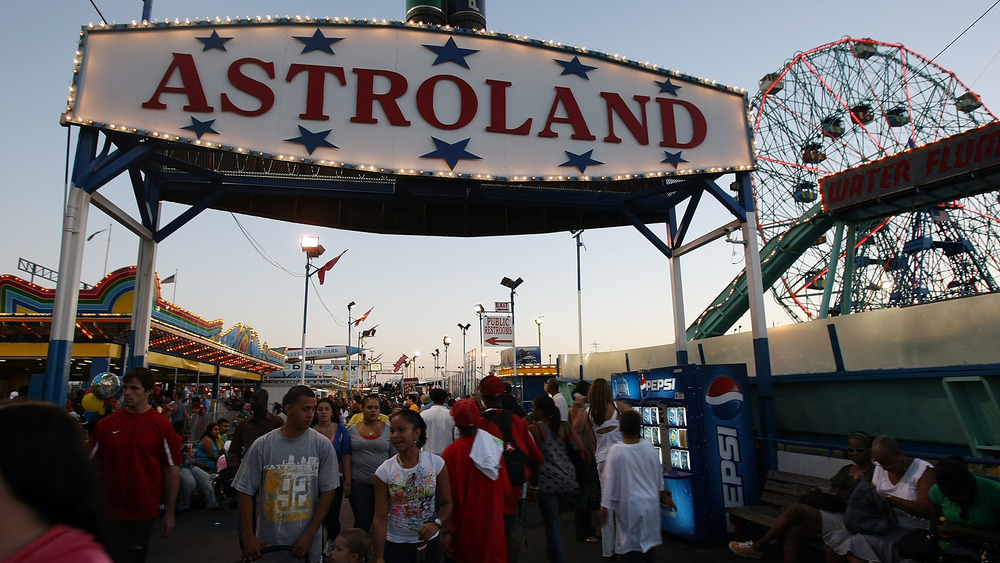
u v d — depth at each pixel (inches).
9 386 1087.6
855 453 225.0
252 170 471.2
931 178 566.9
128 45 373.4
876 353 319.6
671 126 443.8
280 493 156.9
